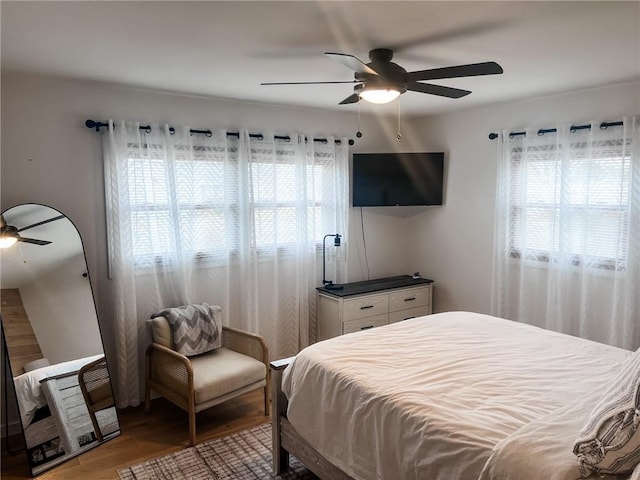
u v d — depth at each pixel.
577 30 2.18
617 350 2.45
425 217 4.81
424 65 2.74
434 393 1.95
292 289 4.19
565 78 3.12
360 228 4.71
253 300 3.92
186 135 3.54
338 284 4.46
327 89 3.39
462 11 1.93
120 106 3.31
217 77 3.02
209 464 2.71
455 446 1.61
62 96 3.09
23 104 2.96
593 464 1.35
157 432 3.09
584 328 3.54
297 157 4.11
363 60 2.59
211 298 3.79
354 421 2.03
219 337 3.50
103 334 3.36
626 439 1.32
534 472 1.39
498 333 2.77
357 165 4.49
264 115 3.97
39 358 2.84
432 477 1.67
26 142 2.99
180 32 2.16
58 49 2.41
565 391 1.95
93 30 2.13
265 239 4.00
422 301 4.61
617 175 3.32
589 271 3.49
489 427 1.65
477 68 2.12
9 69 2.80
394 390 1.97
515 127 3.93
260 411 3.39
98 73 2.90
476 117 4.23
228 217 3.80
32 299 2.88
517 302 4.02
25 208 2.91
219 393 3.01
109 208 3.27
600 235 3.43
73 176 3.17
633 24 2.10
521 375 2.14
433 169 4.54
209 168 3.69
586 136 3.46
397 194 4.54
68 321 3.01
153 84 3.21
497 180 4.02
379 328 2.90
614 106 3.32
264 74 2.95
